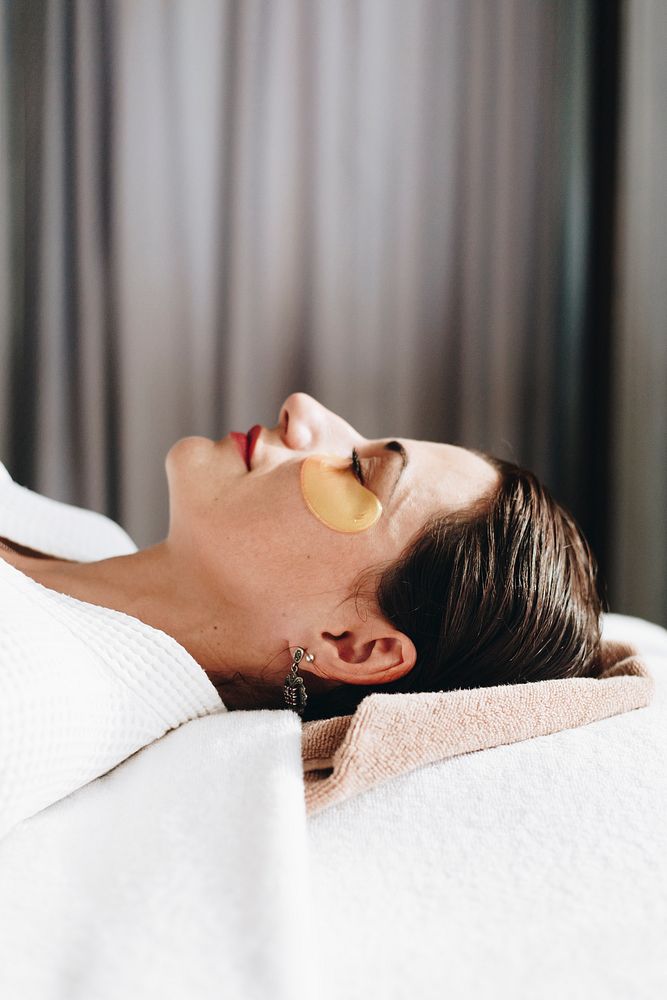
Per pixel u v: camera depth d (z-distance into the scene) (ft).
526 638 2.38
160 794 1.76
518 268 6.72
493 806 1.85
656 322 5.90
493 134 6.65
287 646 2.39
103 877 1.56
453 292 6.73
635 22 6.04
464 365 6.75
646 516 5.97
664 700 2.43
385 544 2.37
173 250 6.17
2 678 1.71
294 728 1.98
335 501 2.37
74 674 1.88
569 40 6.57
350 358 6.61
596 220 6.59
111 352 6.07
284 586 2.36
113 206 5.97
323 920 1.56
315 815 1.85
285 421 2.81
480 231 6.70
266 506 2.40
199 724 2.07
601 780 1.94
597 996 1.42
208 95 6.14
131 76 5.93
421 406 6.73
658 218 5.87
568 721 2.15
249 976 1.33
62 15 5.73
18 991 1.32
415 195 6.63
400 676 2.34
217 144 6.20
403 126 6.57
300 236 6.46
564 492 6.78
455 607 2.34
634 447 6.07
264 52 6.24
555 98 6.63
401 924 1.56
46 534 3.16
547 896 1.63
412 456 2.55
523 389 6.77
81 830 1.74
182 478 2.57
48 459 5.89
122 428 6.11
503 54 6.60
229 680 2.47
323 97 6.40
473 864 1.71
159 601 2.47
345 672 2.34
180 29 6.04
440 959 1.49
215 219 6.25
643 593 5.99
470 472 2.60
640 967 1.48
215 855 1.55
